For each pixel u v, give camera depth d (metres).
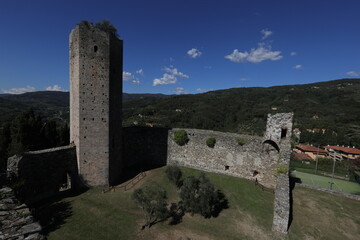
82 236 11.06
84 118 15.88
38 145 24.77
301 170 31.73
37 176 14.40
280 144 17.09
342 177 27.69
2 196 6.57
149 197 13.33
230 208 14.95
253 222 13.39
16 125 24.48
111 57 16.81
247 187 18.05
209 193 13.90
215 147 20.78
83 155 16.17
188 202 13.98
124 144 22.47
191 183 14.52
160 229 12.39
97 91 16.16
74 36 15.59
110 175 17.61
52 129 27.61
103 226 12.16
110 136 17.25
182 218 13.63
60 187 18.02
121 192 16.47
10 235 4.21
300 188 17.81
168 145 23.05
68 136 29.28
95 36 15.73
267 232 12.45
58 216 12.73
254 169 19.11
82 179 16.36
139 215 13.73
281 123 17.28
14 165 13.12
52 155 15.12
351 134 55.09
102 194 15.94
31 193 14.12
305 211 14.16
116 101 17.98
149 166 22.92
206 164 21.28
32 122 24.12
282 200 12.49
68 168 16.19
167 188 17.61
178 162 22.69
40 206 13.78
